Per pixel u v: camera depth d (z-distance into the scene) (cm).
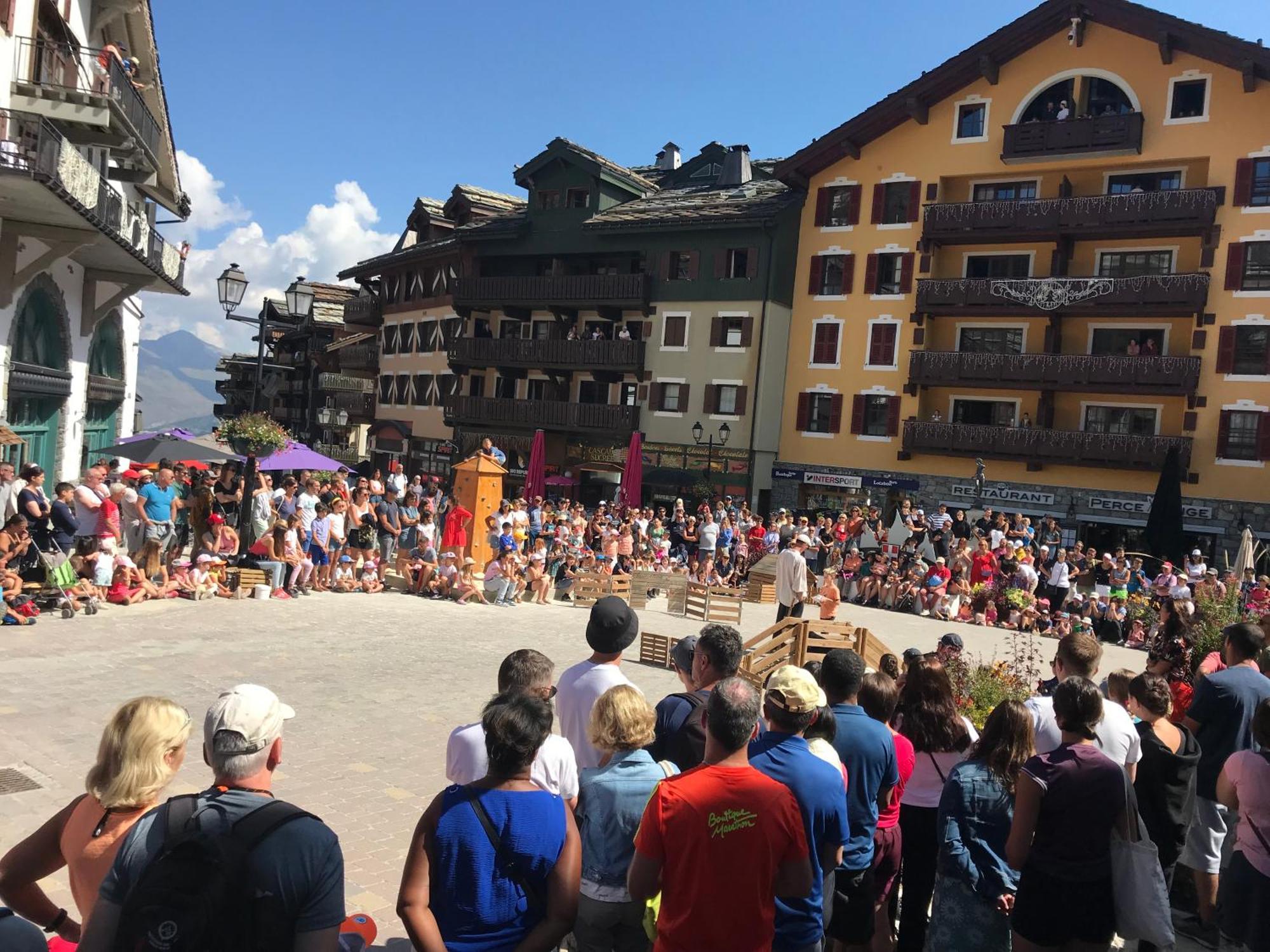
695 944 311
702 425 3728
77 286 2033
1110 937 394
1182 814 518
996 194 3350
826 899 396
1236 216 2872
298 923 244
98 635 1152
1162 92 2981
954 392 3375
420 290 4844
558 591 2011
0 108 1360
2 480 1233
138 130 1983
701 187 4159
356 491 1842
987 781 421
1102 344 3170
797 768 369
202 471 1834
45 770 693
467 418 4250
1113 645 1872
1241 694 542
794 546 1426
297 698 976
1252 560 1939
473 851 295
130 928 224
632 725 377
